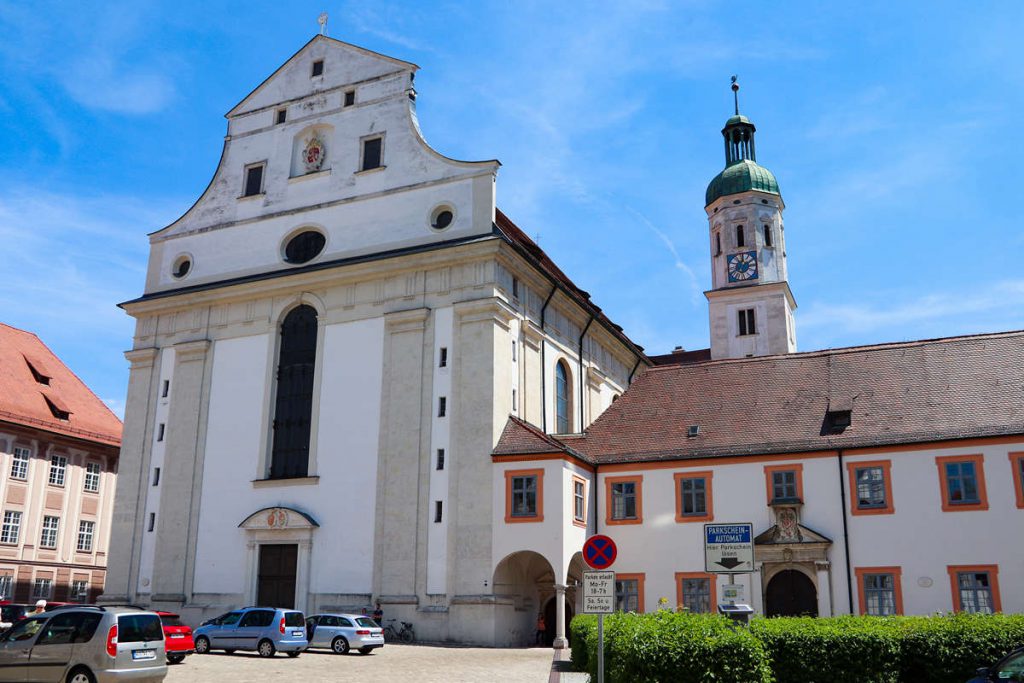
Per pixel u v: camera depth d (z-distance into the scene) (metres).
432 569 38.69
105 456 63.66
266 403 44.81
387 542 39.88
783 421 39.19
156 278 50.72
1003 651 19.17
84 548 60.84
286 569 41.91
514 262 43.12
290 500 42.75
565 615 41.00
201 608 42.81
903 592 34.16
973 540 33.78
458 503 38.97
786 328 76.50
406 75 47.03
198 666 26.84
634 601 37.91
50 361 66.25
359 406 42.56
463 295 41.88
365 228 45.44
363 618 33.16
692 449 39.09
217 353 47.16
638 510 38.97
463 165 43.81
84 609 19.88
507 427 40.25
